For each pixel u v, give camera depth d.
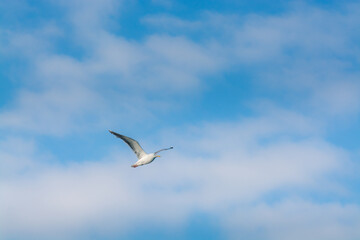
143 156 33.88
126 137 33.44
